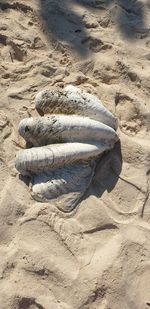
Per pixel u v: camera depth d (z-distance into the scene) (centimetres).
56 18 84
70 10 85
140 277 55
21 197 61
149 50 80
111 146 65
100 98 72
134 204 61
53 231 58
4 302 53
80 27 83
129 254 57
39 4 86
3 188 62
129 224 59
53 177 61
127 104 72
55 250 57
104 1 88
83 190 61
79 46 80
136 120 70
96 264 55
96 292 54
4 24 81
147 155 65
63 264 56
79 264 55
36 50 79
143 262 56
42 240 57
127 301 54
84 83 74
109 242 58
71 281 54
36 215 59
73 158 61
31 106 71
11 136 67
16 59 78
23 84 73
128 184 63
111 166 64
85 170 62
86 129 62
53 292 54
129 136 68
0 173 63
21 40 79
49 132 63
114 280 54
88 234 58
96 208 60
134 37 82
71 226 58
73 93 67
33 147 66
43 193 61
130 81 75
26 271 55
